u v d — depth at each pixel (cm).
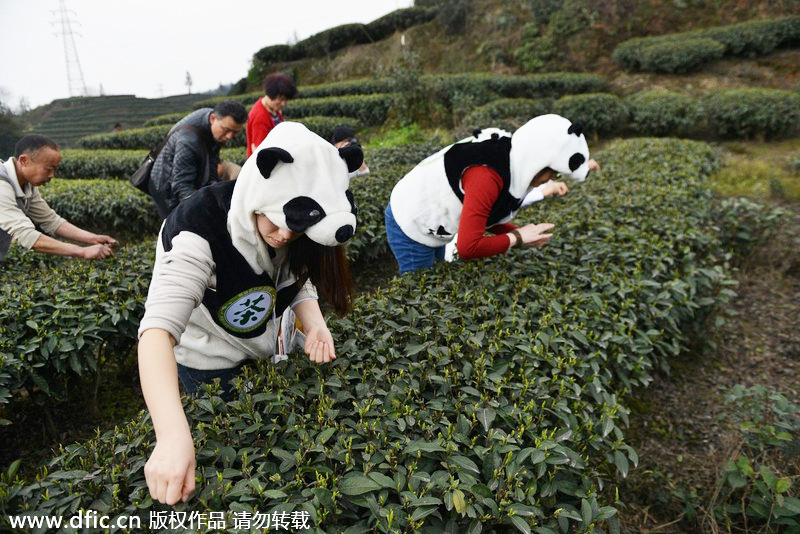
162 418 125
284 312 211
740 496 261
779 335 418
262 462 166
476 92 1600
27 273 371
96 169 1182
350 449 162
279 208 141
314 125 1555
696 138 1209
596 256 346
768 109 1076
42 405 311
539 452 168
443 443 171
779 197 711
